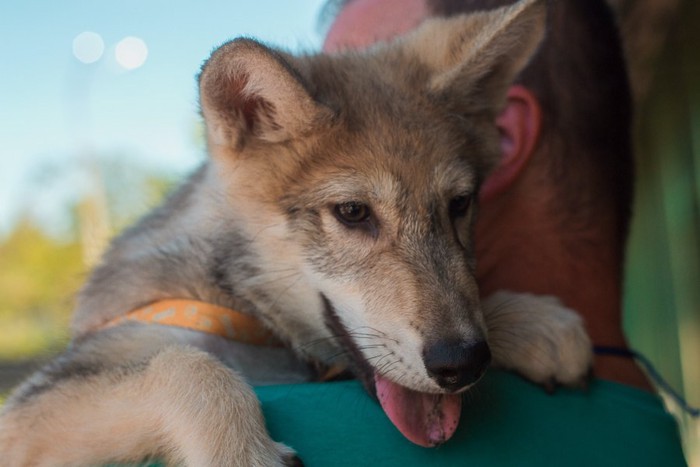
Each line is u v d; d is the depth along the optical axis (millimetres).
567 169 672
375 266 609
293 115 620
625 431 581
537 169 671
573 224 672
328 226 622
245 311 655
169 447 579
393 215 613
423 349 569
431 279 593
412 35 702
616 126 691
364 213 617
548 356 589
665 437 591
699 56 1180
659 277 1339
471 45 662
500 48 653
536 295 652
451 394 566
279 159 632
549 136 672
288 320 650
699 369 1292
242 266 650
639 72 1152
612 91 691
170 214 708
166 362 595
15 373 705
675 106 1253
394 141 622
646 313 1359
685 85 1219
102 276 705
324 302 635
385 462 542
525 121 670
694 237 1285
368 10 766
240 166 642
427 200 617
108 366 613
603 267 674
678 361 1315
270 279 645
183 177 735
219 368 590
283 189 633
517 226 672
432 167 621
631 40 1062
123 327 646
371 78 660
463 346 562
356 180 615
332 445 549
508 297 636
